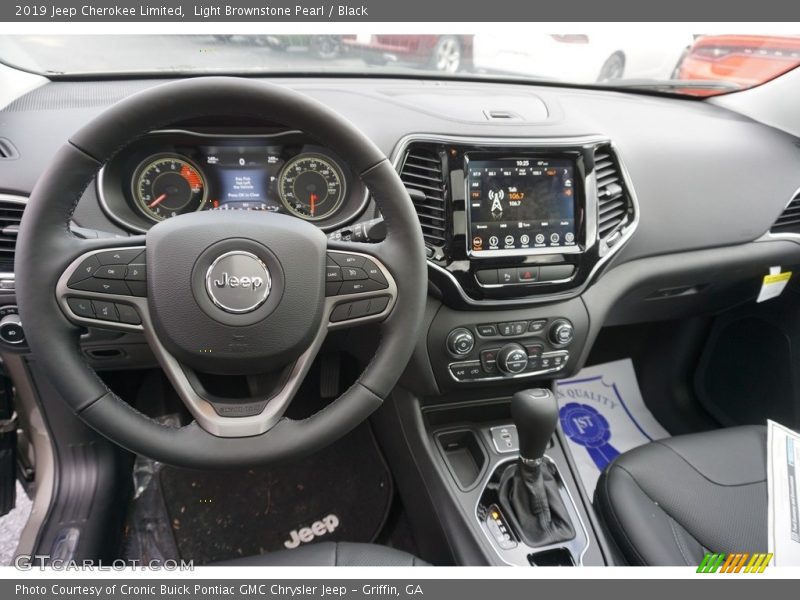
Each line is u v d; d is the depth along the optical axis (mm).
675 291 1295
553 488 1002
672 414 1616
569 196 1006
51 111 932
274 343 667
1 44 1027
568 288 1019
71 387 632
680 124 1216
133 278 646
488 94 1146
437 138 928
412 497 1144
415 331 709
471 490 1025
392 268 692
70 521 1120
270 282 656
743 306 1455
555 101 1152
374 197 690
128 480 1290
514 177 975
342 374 1296
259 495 1331
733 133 1244
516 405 914
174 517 1281
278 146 930
